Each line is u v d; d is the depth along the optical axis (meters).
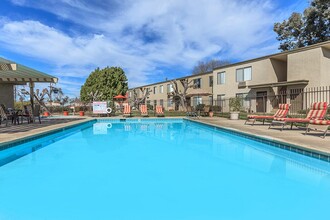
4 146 5.86
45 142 7.98
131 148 6.82
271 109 19.70
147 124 14.77
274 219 2.56
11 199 3.11
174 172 4.32
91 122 14.62
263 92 20.44
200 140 8.41
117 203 2.98
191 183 3.72
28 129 8.84
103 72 34.06
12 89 17.55
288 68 17.94
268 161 5.22
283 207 2.86
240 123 11.91
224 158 5.50
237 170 4.47
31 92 13.08
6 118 10.30
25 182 3.78
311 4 25.98
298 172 4.36
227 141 8.20
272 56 19.41
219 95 25.14
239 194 3.27
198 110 20.08
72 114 22.73
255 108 21.06
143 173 4.27
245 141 7.89
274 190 3.43
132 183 3.72
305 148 5.17
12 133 7.64
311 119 7.84
